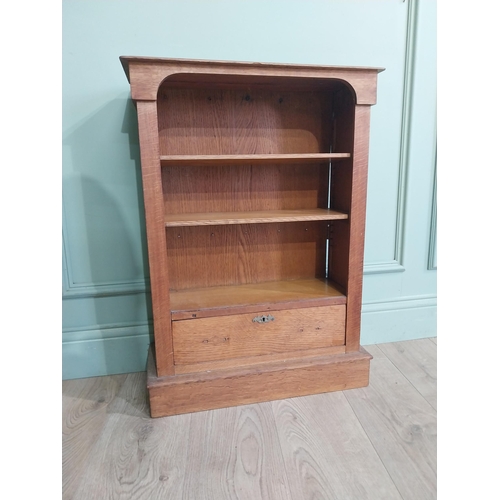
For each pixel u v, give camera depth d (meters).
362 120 1.28
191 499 0.97
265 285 1.57
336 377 1.42
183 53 1.41
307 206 1.59
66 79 1.36
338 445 1.15
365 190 1.34
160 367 1.29
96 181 1.45
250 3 1.42
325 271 1.67
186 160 1.22
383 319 1.82
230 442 1.17
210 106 1.42
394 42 1.56
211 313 1.30
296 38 1.48
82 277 1.51
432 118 1.66
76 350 1.55
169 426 1.25
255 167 1.52
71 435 1.21
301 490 0.99
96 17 1.33
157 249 1.21
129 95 1.40
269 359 1.38
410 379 1.52
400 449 1.13
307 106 1.50
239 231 1.55
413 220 1.75
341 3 1.49
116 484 1.02
